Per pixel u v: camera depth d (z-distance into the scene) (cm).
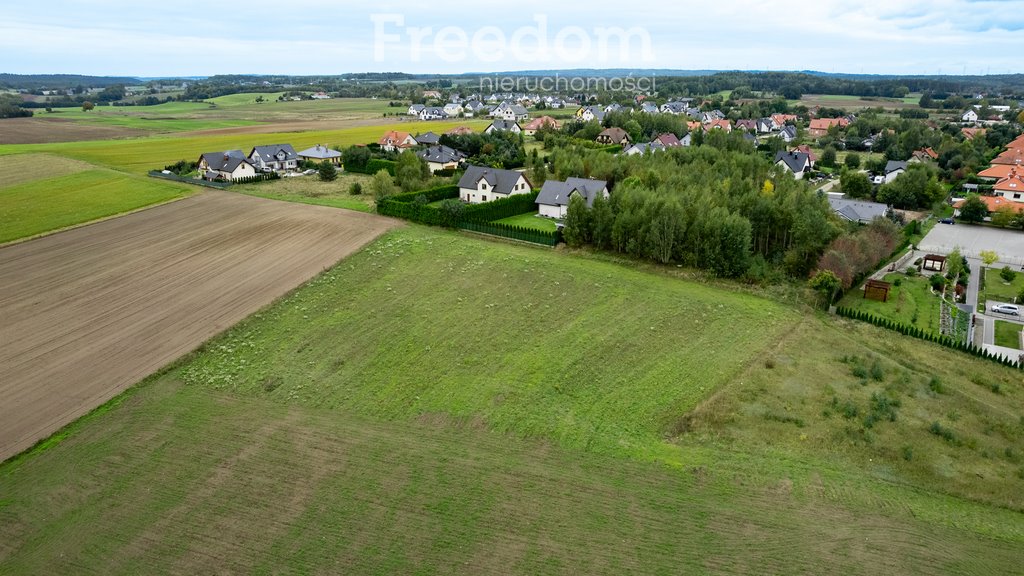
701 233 5741
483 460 3109
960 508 2872
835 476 3045
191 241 6341
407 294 5075
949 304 5488
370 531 2641
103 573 2436
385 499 2830
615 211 6384
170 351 4131
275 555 2512
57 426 3328
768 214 6288
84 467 3033
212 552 2530
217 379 3834
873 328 4866
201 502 2806
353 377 3869
